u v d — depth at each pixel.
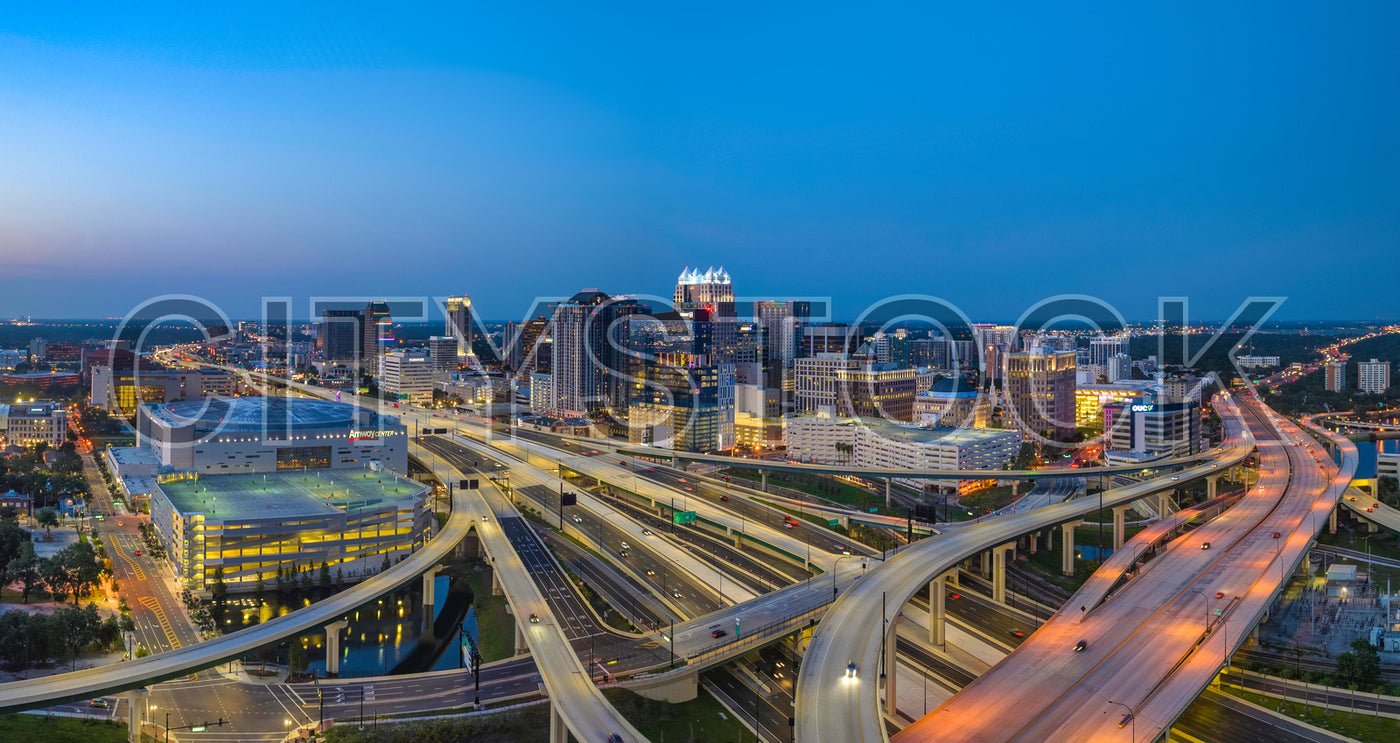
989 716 192.75
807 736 176.88
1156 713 194.75
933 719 191.38
